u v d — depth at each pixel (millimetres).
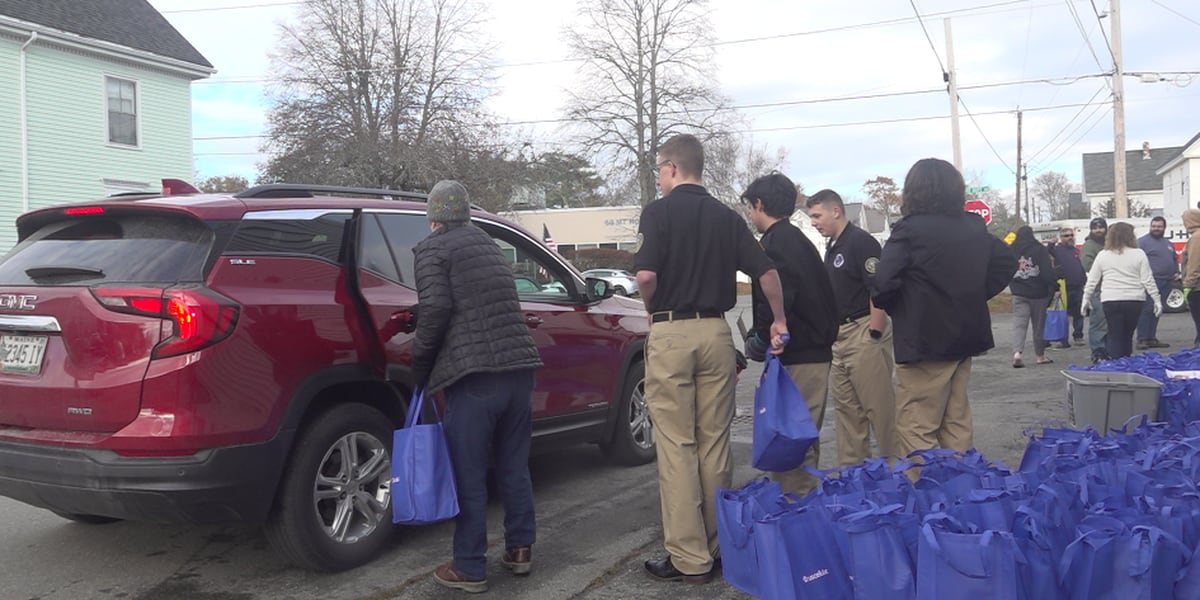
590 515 5156
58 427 3793
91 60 20969
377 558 4457
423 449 3791
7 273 4180
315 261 4250
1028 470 4105
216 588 4109
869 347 4906
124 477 3596
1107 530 2945
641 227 3906
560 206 64812
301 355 4016
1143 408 4918
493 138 32906
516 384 3963
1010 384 9516
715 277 3902
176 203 4004
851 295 4965
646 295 3869
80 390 3705
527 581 4098
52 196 20219
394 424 4605
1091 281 9422
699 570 3932
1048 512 3131
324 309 4168
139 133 22172
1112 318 9211
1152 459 3686
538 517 5129
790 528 3170
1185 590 2861
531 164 39094
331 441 4156
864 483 3650
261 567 4375
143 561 4484
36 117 19828
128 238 4039
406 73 31328
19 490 3916
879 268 4211
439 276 3789
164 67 22500
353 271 4406
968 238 4184
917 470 4129
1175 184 52875
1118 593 2848
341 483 4238
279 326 3941
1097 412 5008
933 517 2973
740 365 4945
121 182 21703
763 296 4164
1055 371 10359
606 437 5961
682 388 3906
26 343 3936
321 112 30781
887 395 4934
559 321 5500
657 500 5426
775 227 4406
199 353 3641
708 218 3908
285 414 3926
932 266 4141
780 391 3920
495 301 3902
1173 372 5637
